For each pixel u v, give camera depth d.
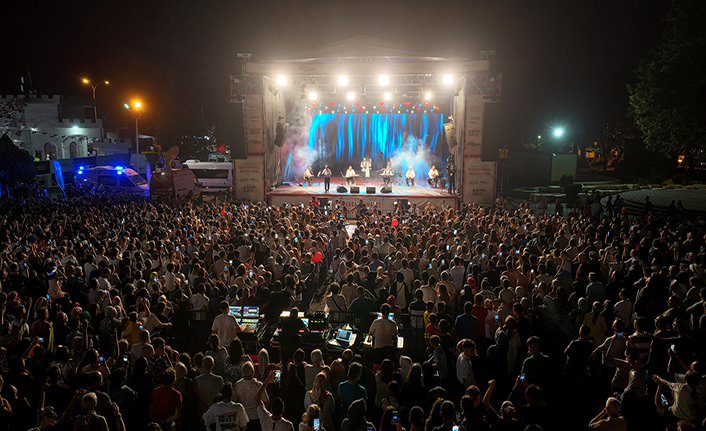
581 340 8.26
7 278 10.95
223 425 5.85
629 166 48.88
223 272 11.74
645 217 20.14
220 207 24.00
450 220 18.64
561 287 10.05
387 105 37.06
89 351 6.71
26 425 6.38
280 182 34.41
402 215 20.61
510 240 15.62
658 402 6.79
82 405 5.48
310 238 15.58
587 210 23.38
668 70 28.67
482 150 26.98
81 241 13.55
